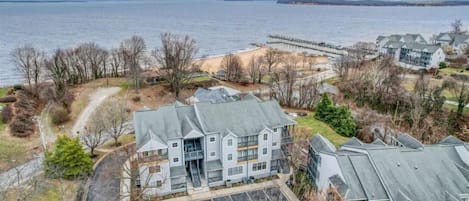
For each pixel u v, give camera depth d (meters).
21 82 86.06
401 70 93.88
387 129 58.38
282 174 46.38
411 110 63.25
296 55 137.75
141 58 100.00
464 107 68.88
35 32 180.12
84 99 70.44
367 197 33.88
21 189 39.53
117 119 58.50
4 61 110.19
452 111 65.88
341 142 55.62
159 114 43.28
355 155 37.31
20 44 139.75
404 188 34.19
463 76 87.75
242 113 45.06
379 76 77.75
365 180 35.12
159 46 147.12
